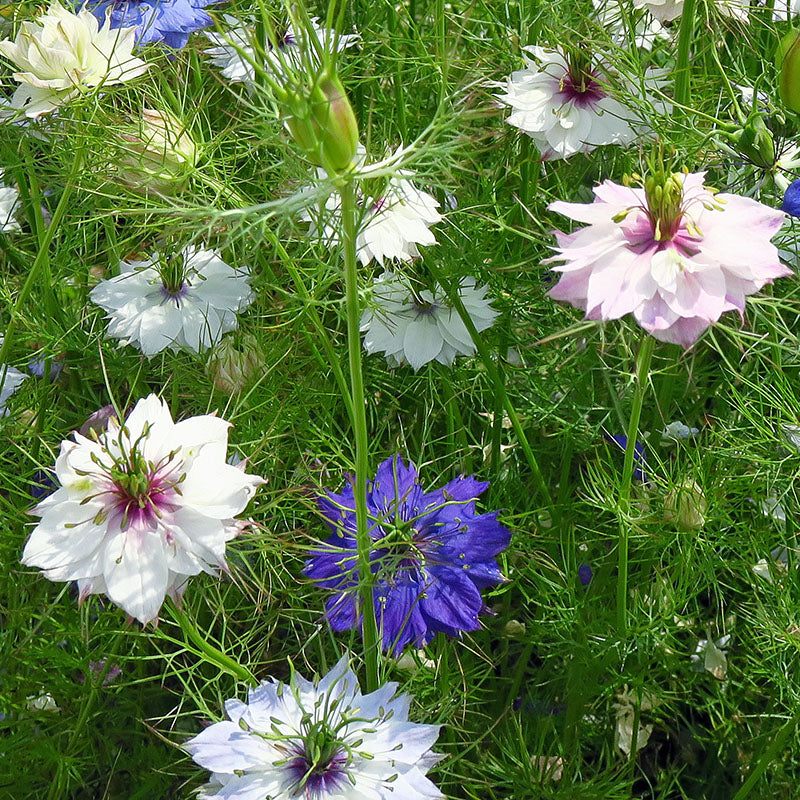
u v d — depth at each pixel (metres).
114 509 0.19
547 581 0.29
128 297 0.29
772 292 0.27
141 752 0.28
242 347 0.28
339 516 0.24
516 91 0.29
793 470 0.28
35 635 0.27
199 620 0.29
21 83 0.28
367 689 0.23
